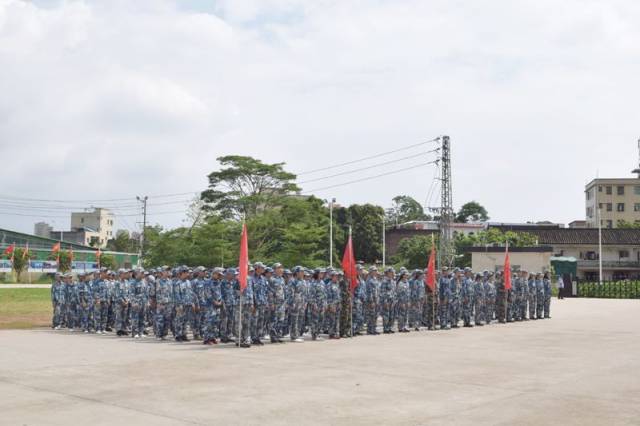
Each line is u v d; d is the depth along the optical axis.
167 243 49.78
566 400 10.96
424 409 10.16
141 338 21.22
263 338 21.11
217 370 13.88
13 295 44.75
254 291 19.19
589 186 107.56
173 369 13.98
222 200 55.84
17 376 12.93
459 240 75.69
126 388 11.70
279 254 50.53
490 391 11.70
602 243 82.44
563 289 56.97
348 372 13.72
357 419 9.46
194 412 9.82
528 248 57.62
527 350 18.00
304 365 14.72
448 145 56.62
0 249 74.25
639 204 102.75
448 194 56.00
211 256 48.72
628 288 56.34
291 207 54.12
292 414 9.73
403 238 88.12
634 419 9.59
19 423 9.09
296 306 20.45
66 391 11.39
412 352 17.36
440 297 26.28
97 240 119.75
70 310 24.61
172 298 21.02
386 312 23.75
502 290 29.47
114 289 22.75
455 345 19.22
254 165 55.44
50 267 71.31
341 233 73.50
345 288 22.31
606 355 16.95
